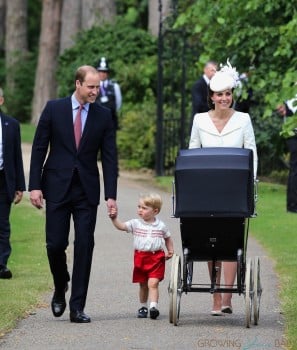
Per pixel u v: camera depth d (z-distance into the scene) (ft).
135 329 77.66
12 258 110.42
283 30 146.20
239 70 165.48
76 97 81.92
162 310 85.81
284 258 107.96
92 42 256.32
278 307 85.97
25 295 89.86
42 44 331.98
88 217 81.05
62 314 83.51
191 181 76.38
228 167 76.07
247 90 157.17
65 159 81.25
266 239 120.78
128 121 207.00
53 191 81.10
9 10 366.22
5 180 101.40
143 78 228.84
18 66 363.97
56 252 81.20
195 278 98.43
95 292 92.94
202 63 166.50
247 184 76.13
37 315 83.51
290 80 141.69
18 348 71.26
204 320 81.41
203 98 146.61
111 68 236.43
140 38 251.39
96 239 122.83
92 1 288.10
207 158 76.69
